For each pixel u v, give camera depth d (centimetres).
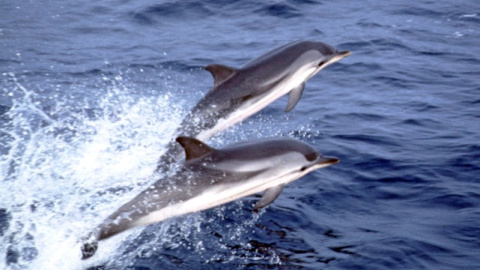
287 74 888
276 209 848
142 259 730
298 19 1872
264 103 887
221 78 885
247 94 874
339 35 1731
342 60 1541
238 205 852
